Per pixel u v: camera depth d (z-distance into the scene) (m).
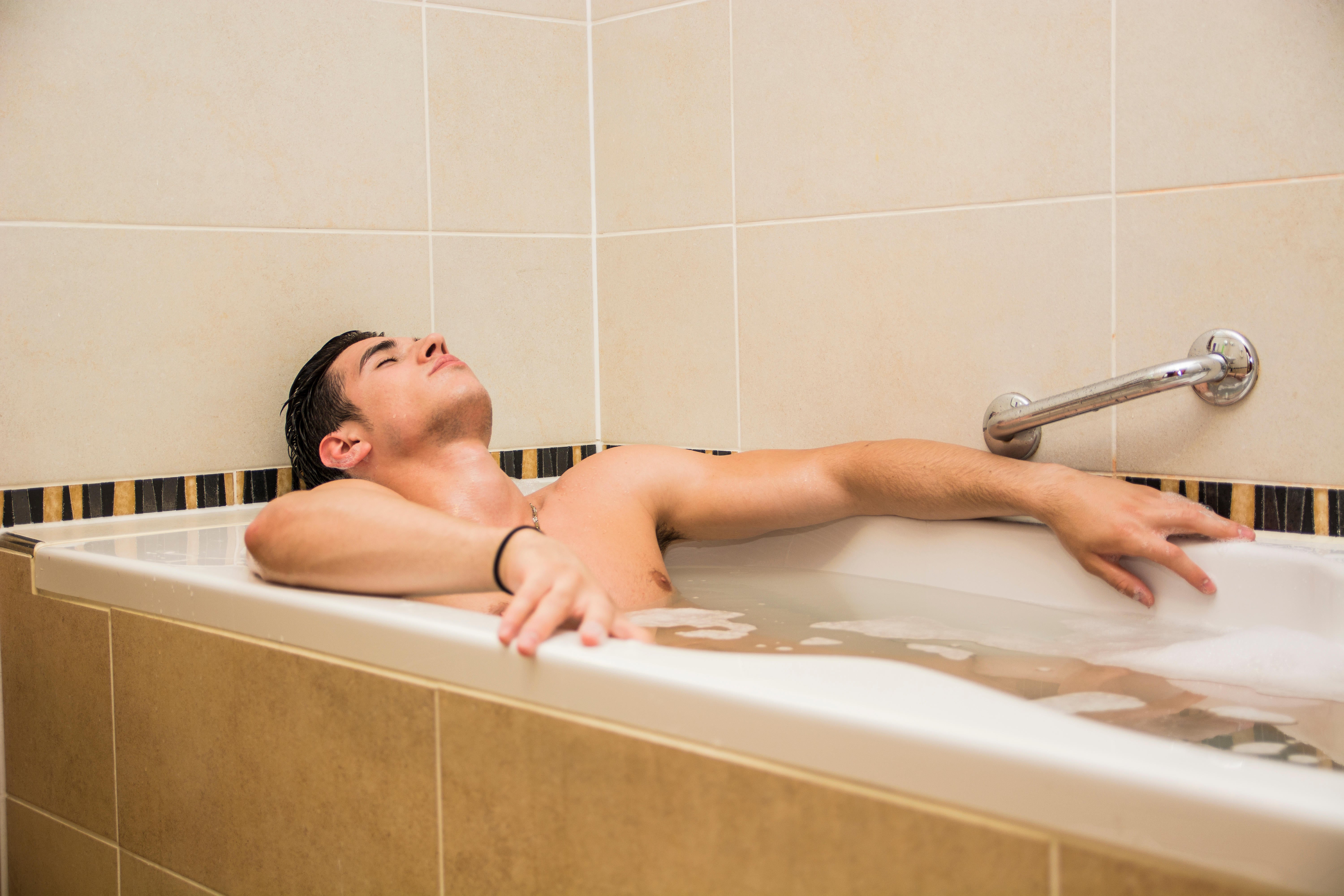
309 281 1.66
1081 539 1.21
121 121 1.49
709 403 1.81
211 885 1.04
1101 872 0.54
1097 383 1.33
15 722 1.31
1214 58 1.28
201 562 1.13
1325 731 0.85
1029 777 0.56
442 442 1.33
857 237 1.61
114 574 1.13
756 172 1.71
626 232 1.89
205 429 1.58
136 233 1.51
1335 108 1.20
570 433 1.93
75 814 1.22
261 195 1.61
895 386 1.59
